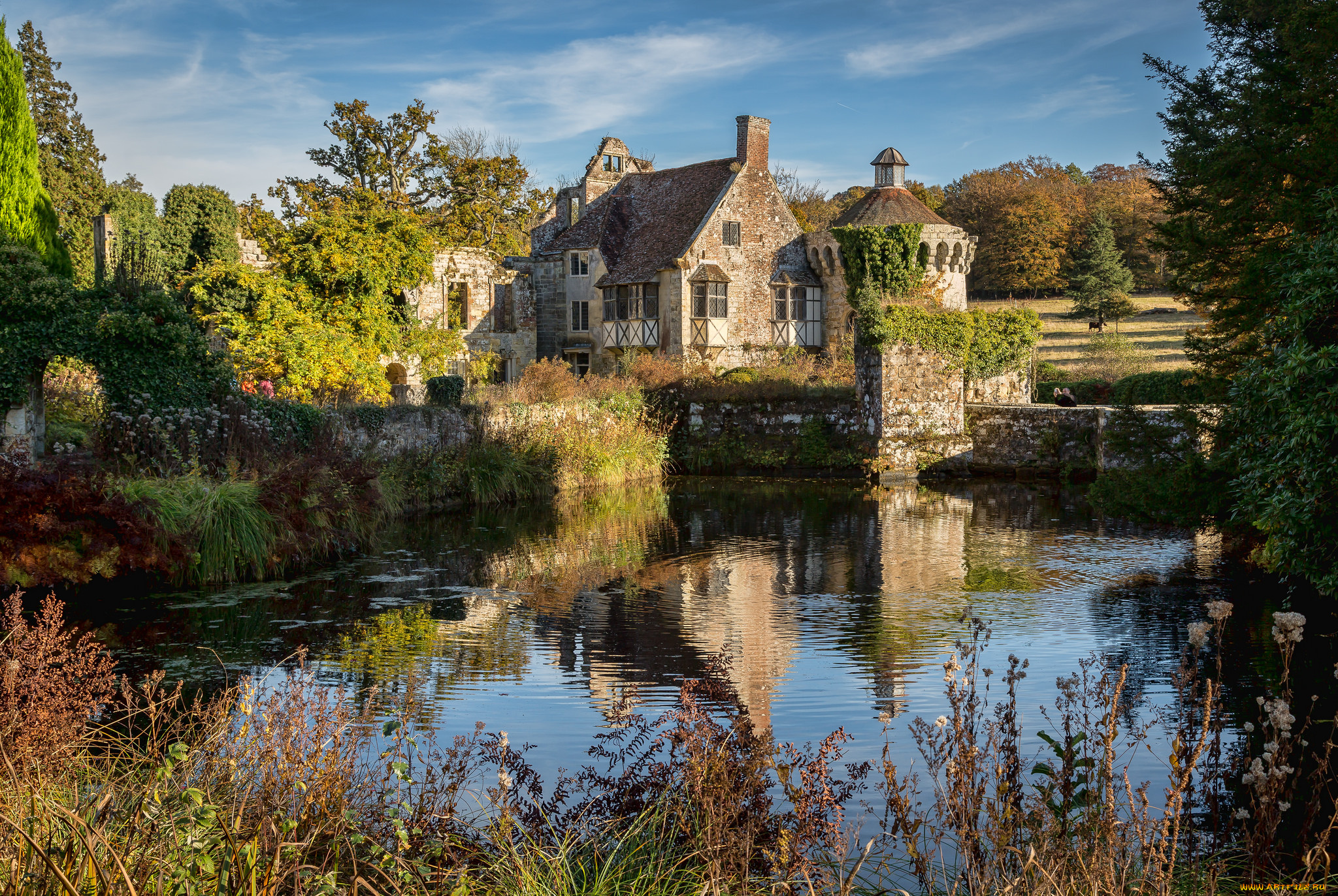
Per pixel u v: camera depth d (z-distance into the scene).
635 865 4.25
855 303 36.69
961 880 4.41
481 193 47.62
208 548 11.85
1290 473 8.53
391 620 10.16
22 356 12.59
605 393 25.20
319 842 3.78
